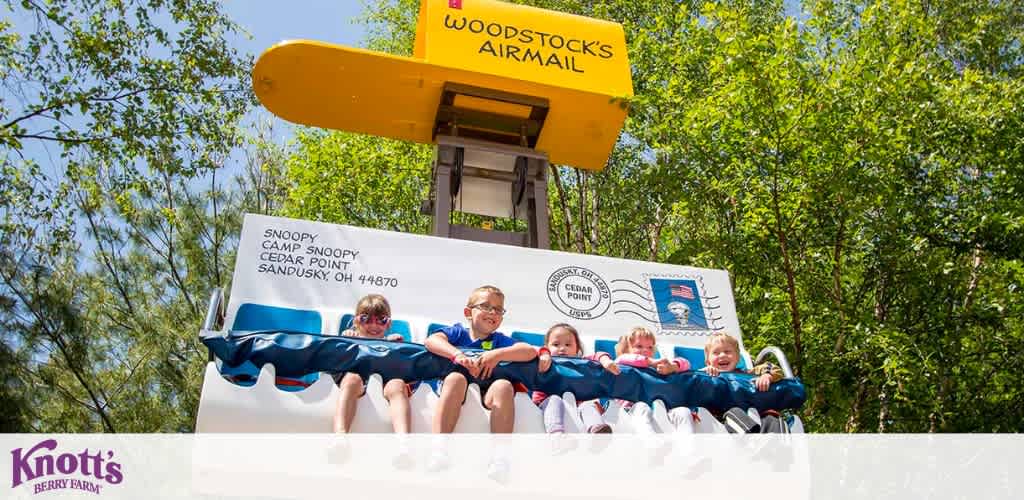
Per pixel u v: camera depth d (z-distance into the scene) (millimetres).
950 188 8805
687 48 10250
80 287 12031
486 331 4492
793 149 8008
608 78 6738
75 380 11672
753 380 4453
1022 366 9094
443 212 6449
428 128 7020
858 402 9555
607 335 5102
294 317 4621
